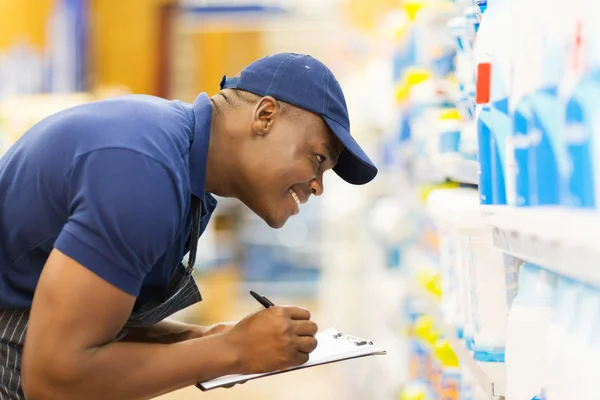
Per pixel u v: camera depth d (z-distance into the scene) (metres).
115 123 1.65
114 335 1.61
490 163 1.47
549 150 1.16
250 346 1.70
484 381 1.72
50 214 1.68
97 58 8.98
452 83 2.74
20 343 1.80
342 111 1.86
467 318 1.93
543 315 1.36
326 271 7.05
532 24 1.23
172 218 1.61
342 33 7.01
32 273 1.79
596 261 1.02
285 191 1.86
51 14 7.30
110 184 1.56
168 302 1.95
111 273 1.55
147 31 9.01
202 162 1.77
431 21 2.83
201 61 10.47
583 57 1.05
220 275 9.26
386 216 4.18
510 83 1.34
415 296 3.39
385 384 4.29
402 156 3.54
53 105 5.19
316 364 1.77
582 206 1.05
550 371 1.22
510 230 1.35
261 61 1.88
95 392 1.57
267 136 1.81
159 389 1.65
